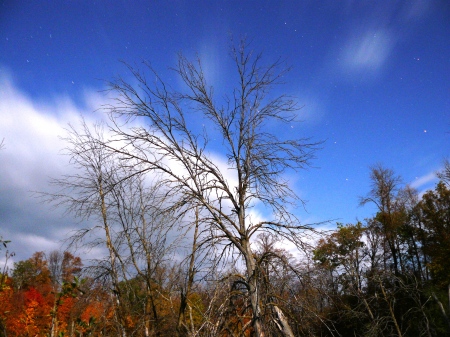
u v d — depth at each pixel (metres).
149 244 10.71
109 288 11.52
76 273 11.41
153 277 11.06
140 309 11.91
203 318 8.73
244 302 9.04
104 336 10.89
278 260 9.04
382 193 33.59
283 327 8.55
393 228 31.23
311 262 9.19
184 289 10.23
